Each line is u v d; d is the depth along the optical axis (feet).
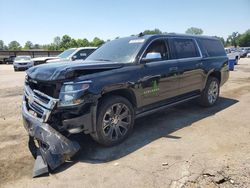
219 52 22.79
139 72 14.65
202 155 12.30
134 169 11.19
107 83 12.84
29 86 13.94
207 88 20.98
